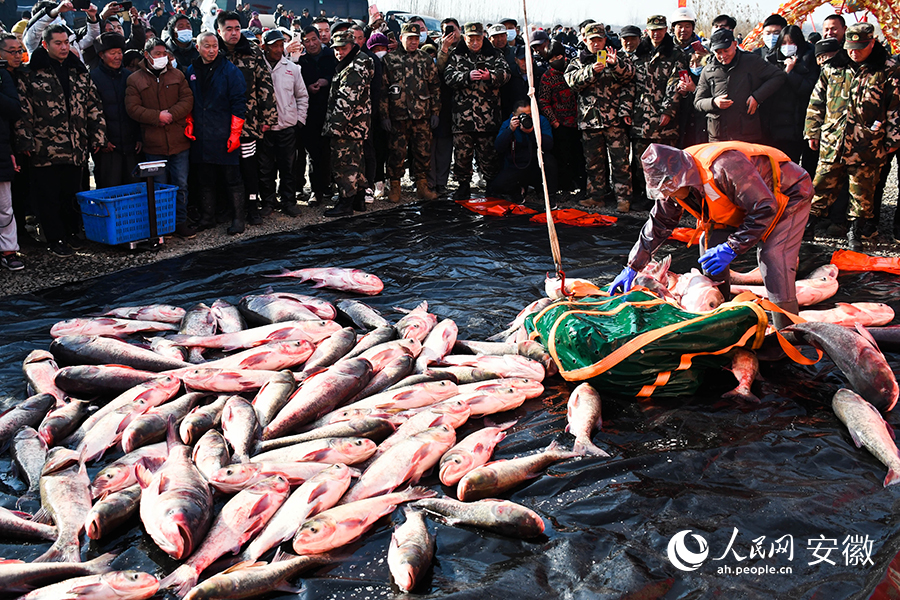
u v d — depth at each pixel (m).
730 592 2.89
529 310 5.33
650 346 4.47
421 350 5.04
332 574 3.07
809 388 4.64
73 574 2.98
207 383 4.46
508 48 10.82
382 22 11.04
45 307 6.30
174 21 9.23
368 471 3.62
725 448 3.94
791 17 12.45
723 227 5.12
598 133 9.57
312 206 10.20
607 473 3.75
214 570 3.12
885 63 7.21
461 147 10.18
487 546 3.23
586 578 3.01
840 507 3.40
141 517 3.24
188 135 8.33
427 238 8.33
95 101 7.95
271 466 3.57
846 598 2.83
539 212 9.51
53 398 4.30
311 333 5.23
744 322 4.54
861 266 6.88
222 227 8.98
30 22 8.38
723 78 8.45
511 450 4.05
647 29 9.02
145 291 6.70
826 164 7.63
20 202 7.99
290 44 9.88
